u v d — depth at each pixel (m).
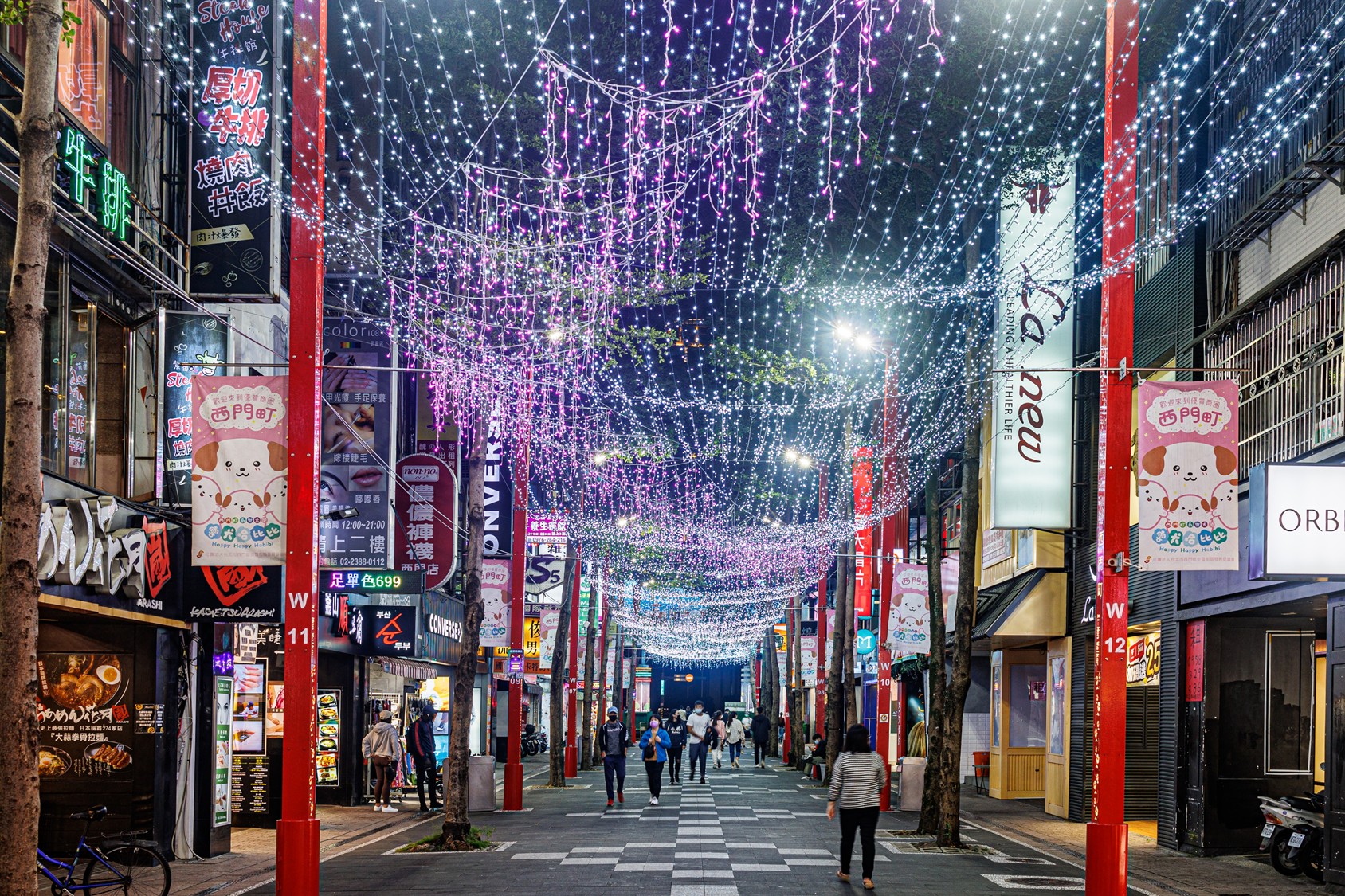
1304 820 16.12
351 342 22.11
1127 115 12.52
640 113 16.97
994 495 22.88
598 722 55.34
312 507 12.02
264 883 15.06
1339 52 15.91
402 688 32.78
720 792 32.59
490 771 25.61
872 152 17.12
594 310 22.11
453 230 21.55
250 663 22.44
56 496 14.65
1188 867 17.44
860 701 53.84
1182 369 12.67
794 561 51.53
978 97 16.64
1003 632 26.12
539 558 34.47
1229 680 19.00
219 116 17.50
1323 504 13.32
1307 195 16.69
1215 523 12.26
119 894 12.66
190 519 17.45
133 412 17.28
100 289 16.55
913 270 19.45
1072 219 22.64
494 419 26.19
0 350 13.52
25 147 9.12
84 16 15.89
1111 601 12.30
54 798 16.88
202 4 17.66
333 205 22.39
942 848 19.06
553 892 14.02
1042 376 22.77
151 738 16.94
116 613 15.44
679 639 82.81
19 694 8.78
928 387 26.03
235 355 17.64
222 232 17.39
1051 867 17.14
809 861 17.09
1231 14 18.83
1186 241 20.14
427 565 24.06
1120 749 12.15
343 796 26.44
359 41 22.52
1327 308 16.03
